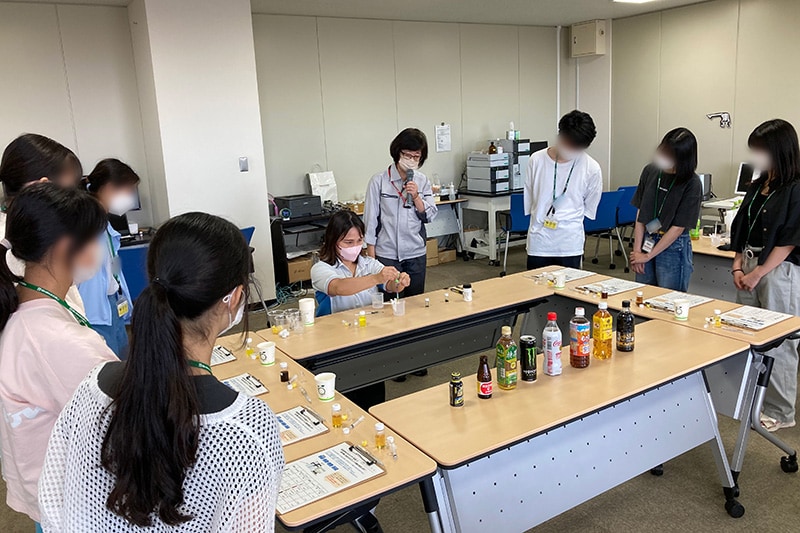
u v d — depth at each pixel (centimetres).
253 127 517
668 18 695
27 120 495
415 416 189
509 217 618
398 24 667
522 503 188
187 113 486
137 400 81
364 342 259
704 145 691
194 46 480
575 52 780
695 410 233
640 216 346
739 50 641
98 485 85
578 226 369
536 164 370
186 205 496
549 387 205
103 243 148
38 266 127
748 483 260
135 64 523
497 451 172
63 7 494
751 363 239
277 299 570
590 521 241
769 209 278
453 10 621
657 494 257
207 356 93
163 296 84
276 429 91
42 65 494
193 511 83
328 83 634
